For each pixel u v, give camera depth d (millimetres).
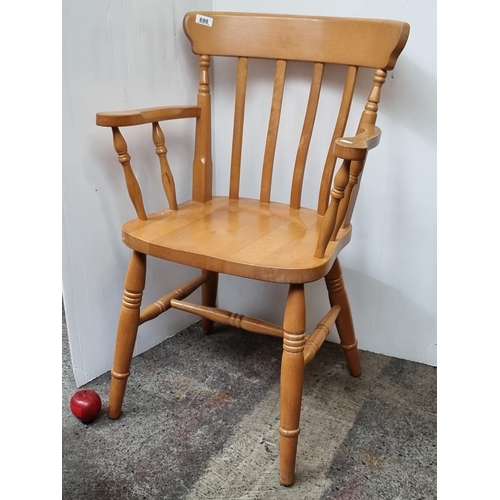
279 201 1361
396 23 988
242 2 1268
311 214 1140
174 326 1442
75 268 1128
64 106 1023
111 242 1194
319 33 1083
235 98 1237
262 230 1027
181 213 1129
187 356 1344
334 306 1146
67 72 1014
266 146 1188
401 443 1049
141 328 1334
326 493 930
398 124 1177
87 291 1168
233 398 1181
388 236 1264
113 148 1145
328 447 1036
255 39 1139
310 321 1424
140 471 970
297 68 1242
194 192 1216
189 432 1071
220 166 1417
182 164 1327
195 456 1009
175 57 1241
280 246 942
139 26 1132
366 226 1278
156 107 1113
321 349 1391
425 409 1150
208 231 1015
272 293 1450
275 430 1081
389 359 1343
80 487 931
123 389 1092
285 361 907
